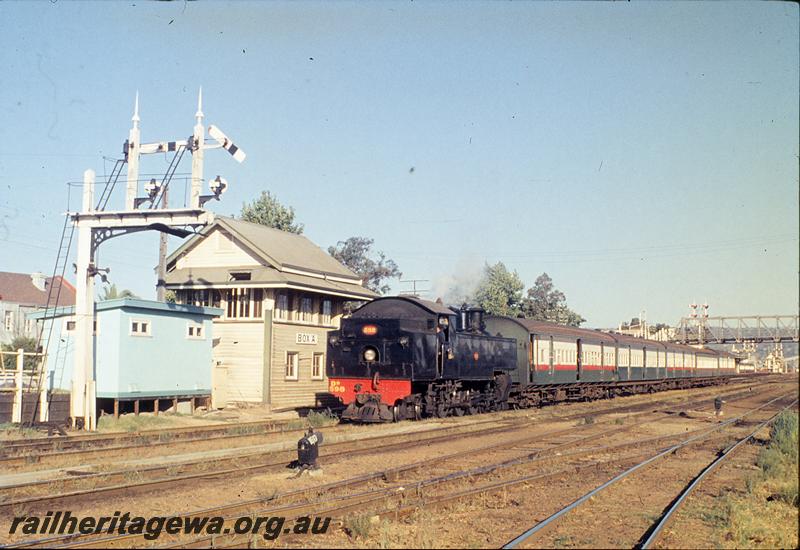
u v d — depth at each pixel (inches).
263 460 654.5
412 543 378.6
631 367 1939.0
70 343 1060.5
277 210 2324.1
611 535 410.9
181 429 930.7
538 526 403.5
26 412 922.7
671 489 561.9
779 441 808.3
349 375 1047.6
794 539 426.9
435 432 898.7
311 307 1408.7
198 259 1366.9
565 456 699.4
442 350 1078.4
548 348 1450.5
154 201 895.7
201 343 1153.4
